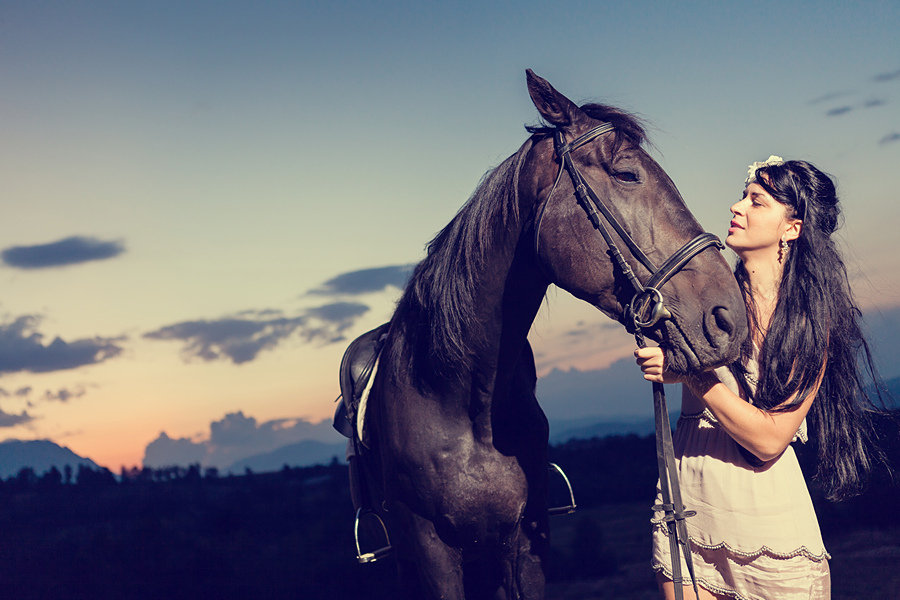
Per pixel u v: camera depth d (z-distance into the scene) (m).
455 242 1.92
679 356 1.52
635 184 1.59
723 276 1.51
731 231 1.77
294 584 10.89
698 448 1.77
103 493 29.83
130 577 11.30
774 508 1.63
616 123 1.67
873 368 1.70
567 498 21.41
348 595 10.77
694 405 1.81
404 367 2.04
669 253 1.54
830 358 1.65
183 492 30.08
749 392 1.68
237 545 13.13
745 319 1.49
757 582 1.64
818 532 1.67
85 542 16.62
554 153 1.71
